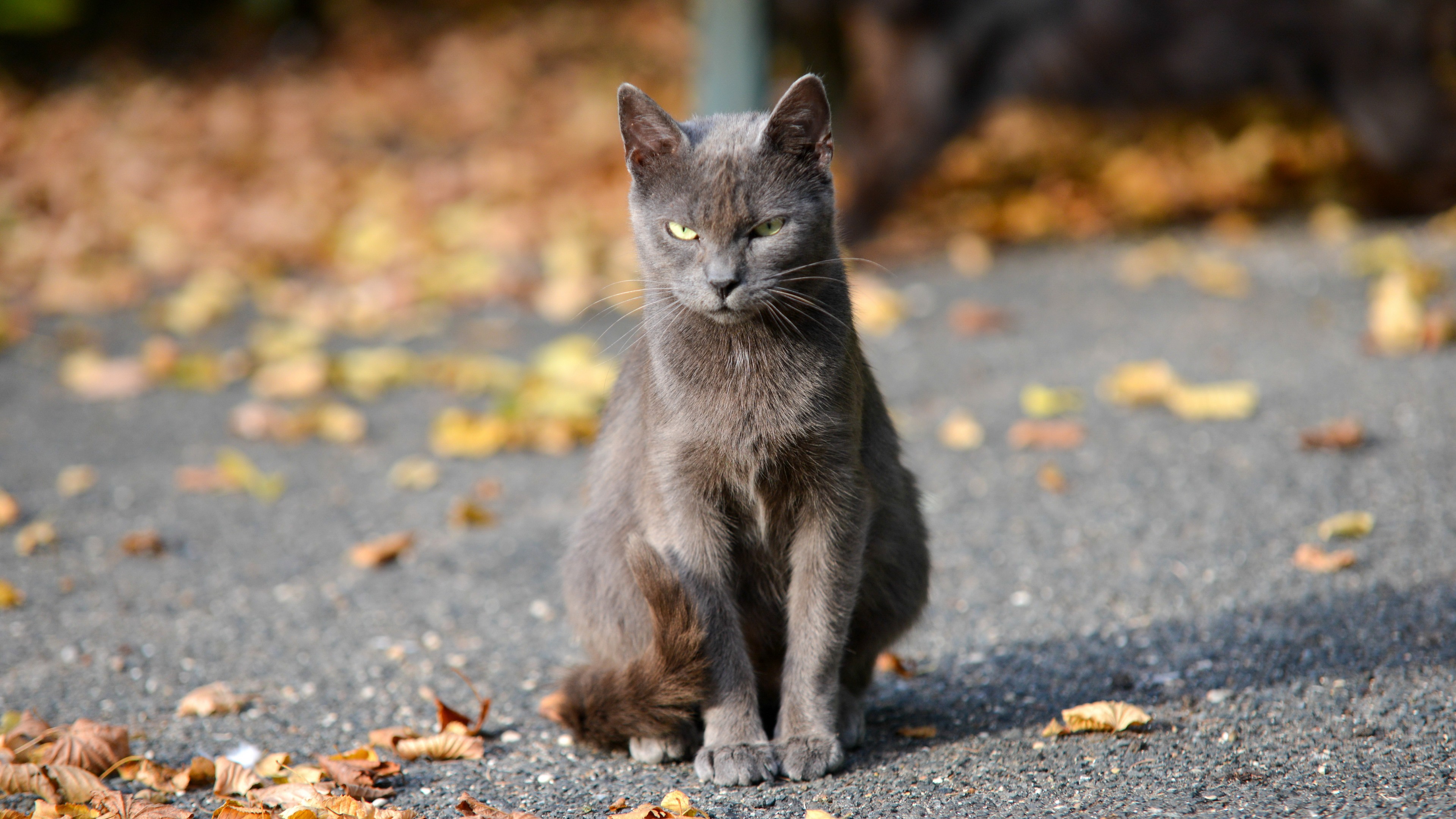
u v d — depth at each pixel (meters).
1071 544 5.25
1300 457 5.86
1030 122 12.55
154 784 3.57
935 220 10.68
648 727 3.59
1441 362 6.79
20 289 9.70
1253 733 3.55
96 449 6.84
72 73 14.53
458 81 14.59
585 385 7.30
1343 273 8.59
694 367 3.61
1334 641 4.05
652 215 3.72
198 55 15.12
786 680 3.72
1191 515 5.39
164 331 8.82
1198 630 4.29
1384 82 9.31
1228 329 7.76
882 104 9.49
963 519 5.64
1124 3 9.00
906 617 4.06
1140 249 9.72
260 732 3.94
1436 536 4.86
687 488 3.64
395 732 3.84
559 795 3.49
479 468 6.61
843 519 3.64
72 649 4.57
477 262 9.71
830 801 3.39
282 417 7.21
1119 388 6.79
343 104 13.92
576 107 13.76
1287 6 9.12
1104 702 3.71
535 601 5.05
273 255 10.38
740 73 9.88
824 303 3.64
